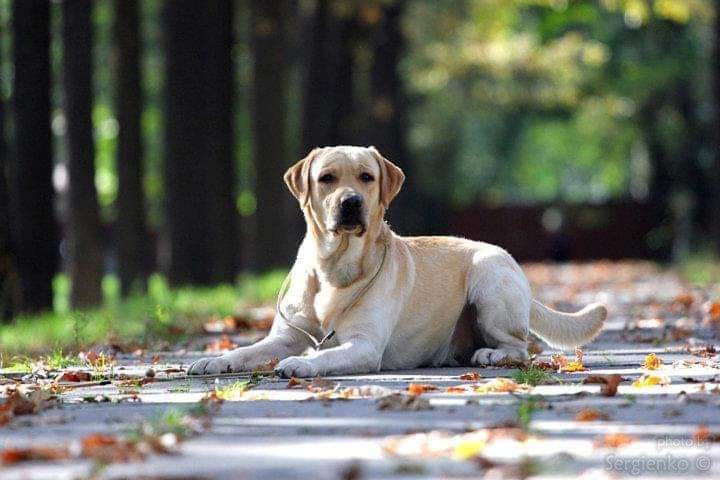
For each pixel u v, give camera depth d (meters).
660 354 9.70
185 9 21.86
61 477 4.55
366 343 8.12
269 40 26.45
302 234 30.03
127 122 22.06
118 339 12.32
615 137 52.22
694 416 5.91
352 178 8.18
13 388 7.66
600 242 53.53
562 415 6.01
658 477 4.49
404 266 8.62
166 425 5.63
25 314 16.89
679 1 27.84
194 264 22.00
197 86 21.97
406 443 5.14
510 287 8.84
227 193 23.27
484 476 4.53
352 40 29.20
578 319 9.23
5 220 16.72
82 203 19.30
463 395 6.79
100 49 32.12
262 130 26.59
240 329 14.07
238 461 4.86
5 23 24.53
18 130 17.23
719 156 27.95
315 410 6.31
